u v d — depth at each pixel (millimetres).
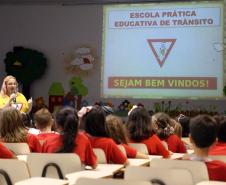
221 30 8992
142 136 4141
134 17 9453
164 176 2213
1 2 10188
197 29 9109
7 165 2607
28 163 2859
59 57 9945
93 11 9781
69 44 9906
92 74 9773
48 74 10008
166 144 4445
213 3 9023
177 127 4930
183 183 2191
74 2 9844
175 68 9227
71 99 9852
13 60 9898
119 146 3578
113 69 9555
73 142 3088
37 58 9875
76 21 9859
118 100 9547
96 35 9758
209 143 2531
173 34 9242
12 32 10164
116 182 1938
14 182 2611
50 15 9992
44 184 2262
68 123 3117
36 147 3559
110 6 9586
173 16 9250
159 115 4930
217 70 8984
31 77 9867
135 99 9445
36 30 10047
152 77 9352
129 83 9461
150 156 3920
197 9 9117
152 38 9359
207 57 9055
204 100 9055
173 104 9211
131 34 9469
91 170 2916
